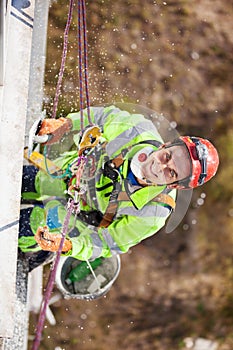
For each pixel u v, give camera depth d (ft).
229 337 35.99
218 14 39.60
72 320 32.83
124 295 34.60
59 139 17.80
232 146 36.99
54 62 30.25
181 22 37.93
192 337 35.37
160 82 35.76
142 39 35.76
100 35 34.04
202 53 38.04
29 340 30.63
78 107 29.48
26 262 20.22
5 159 17.42
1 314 16.15
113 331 33.81
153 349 34.35
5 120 17.85
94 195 17.01
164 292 35.37
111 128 17.19
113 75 33.47
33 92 24.68
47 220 17.85
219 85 37.86
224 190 36.88
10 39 18.85
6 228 16.81
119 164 16.76
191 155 16.48
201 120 36.81
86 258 17.70
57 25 31.40
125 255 35.01
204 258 36.40
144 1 36.83
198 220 36.50
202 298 36.06
